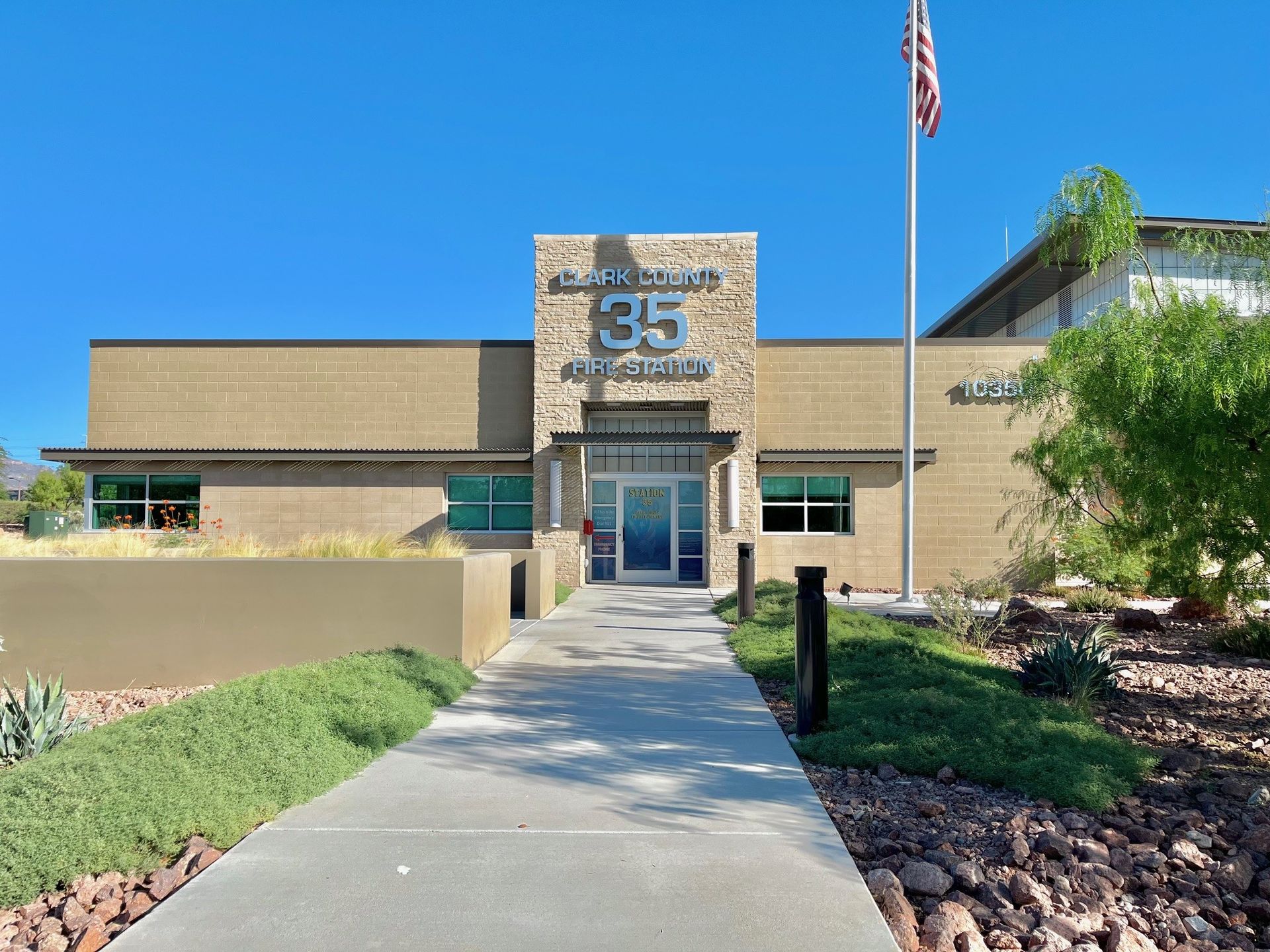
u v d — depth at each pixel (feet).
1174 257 75.82
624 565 72.23
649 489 72.59
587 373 69.77
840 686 26.63
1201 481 26.14
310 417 71.36
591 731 22.68
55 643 30.89
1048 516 48.19
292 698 21.25
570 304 70.33
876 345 71.61
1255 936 12.47
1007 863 14.34
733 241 70.28
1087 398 31.09
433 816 16.11
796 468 70.79
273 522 70.13
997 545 70.08
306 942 11.34
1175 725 23.84
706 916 12.10
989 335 122.62
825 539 70.49
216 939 11.43
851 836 15.49
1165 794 17.84
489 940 11.40
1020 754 19.19
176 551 38.11
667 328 70.28
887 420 71.26
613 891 12.88
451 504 71.05
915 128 59.88
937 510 70.64
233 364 71.56
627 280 70.08
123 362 71.67
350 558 33.01
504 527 71.00
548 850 14.44
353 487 70.38
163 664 31.04
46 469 176.04
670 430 73.51
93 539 41.78
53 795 14.64
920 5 61.00
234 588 31.24
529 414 71.26
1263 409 24.70
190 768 16.46
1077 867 14.05
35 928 12.14
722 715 24.54
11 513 157.69
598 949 11.19
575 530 68.80
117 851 13.76
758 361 71.82
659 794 17.46
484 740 21.76
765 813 16.34
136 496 70.74
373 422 71.36
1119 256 38.32
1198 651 36.88
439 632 30.94
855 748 19.79
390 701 23.06
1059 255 39.65
